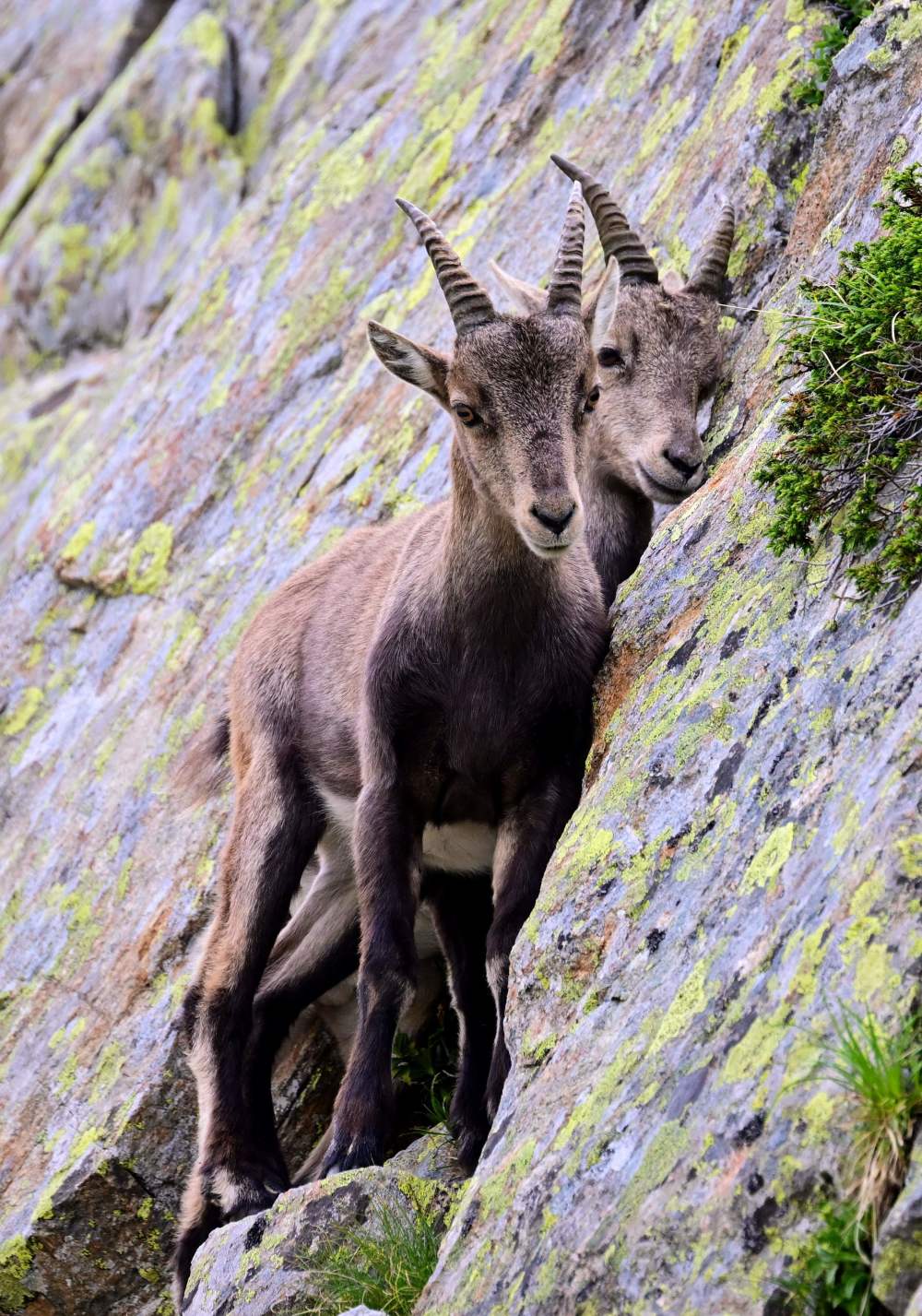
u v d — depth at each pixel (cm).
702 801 839
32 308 2989
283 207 2261
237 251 2283
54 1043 1543
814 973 667
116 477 2141
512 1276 715
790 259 1297
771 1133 636
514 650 1048
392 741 1081
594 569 1117
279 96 2791
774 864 747
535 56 1998
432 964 1334
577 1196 709
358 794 1212
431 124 2102
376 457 1723
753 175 1447
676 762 877
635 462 1288
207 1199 1174
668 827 850
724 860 791
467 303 1037
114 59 3372
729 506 1030
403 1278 861
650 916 819
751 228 1427
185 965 1484
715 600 966
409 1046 1295
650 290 1328
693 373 1299
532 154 1906
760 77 1517
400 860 1066
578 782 1059
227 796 1566
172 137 2902
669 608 1013
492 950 1026
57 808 1814
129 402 2280
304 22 2870
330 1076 1383
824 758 766
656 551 1079
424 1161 1052
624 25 1917
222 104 2894
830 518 871
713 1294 619
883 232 1054
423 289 1888
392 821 1071
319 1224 923
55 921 1664
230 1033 1226
